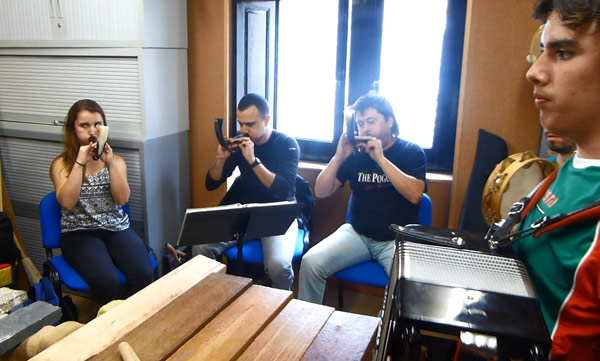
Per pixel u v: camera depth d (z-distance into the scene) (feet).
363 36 8.52
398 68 8.51
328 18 8.78
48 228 7.49
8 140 9.11
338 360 2.28
